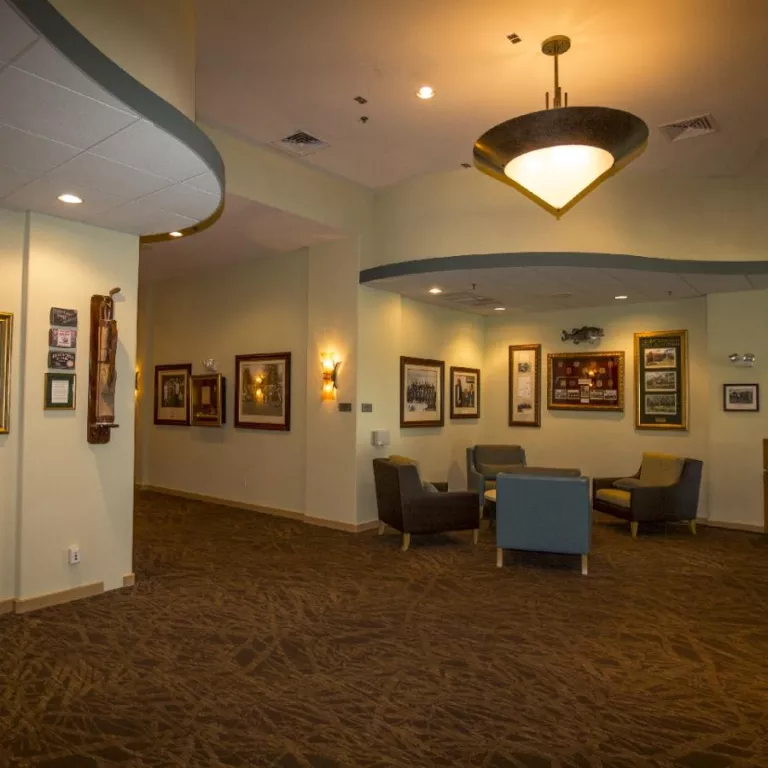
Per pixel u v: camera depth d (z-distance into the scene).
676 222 6.69
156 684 3.42
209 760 2.71
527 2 3.86
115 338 4.94
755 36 4.16
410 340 8.54
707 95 4.96
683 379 8.24
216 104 5.22
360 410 7.36
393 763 2.70
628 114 3.51
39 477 4.61
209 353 9.34
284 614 4.53
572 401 9.18
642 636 4.17
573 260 6.43
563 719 3.08
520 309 9.30
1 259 4.48
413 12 3.97
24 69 2.57
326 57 4.50
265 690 3.36
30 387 4.57
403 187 7.08
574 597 4.98
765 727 3.02
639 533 7.39
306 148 6.12
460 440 9.47
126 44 3.18
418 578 5.46
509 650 3.92
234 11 3.95
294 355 8.16
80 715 3.08
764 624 4.41
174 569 5.68
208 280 9.42
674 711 3.17
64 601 4.71
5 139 3.26
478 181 6.69
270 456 8.40
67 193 4.14
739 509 7.62
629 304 8.71
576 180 3.98
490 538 7.04
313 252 7.80
